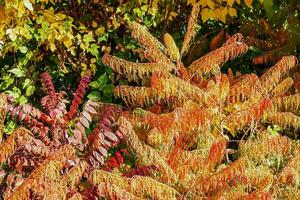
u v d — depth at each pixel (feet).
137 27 14.61
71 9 17.80
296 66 17.08
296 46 17.74
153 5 17.56
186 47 15.92
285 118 13.00
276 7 17.94
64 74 17.95
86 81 13.70
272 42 18.10
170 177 11.76
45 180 10.79
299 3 17.70
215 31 19.10
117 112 14.21
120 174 12.26
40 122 14.01
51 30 16.25
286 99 13.34
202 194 11.64
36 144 11.98
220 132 13.01
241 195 11.40
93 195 11.72
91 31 17.44
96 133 12.75
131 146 12.28
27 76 17.37
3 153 11.53
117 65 14.20
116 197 11.19
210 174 11.89
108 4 17.79
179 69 14.48
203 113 12.56
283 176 11.67
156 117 12.91
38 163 12.01
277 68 13.74
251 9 18.90
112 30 17.84
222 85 13.12
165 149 12.62
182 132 12.65
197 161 11.88
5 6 15.16
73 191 11.37
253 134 13.34
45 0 15.99
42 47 17.53
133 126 13.57
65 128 13.44
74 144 12.84
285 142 12.03
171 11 18.08
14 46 16.66
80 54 17.83
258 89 13.56
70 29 16.46
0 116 12.51
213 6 16.02
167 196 11.16
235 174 11.26
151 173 11.91
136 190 11.10
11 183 11.72
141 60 17.79
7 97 12.69
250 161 12.00
